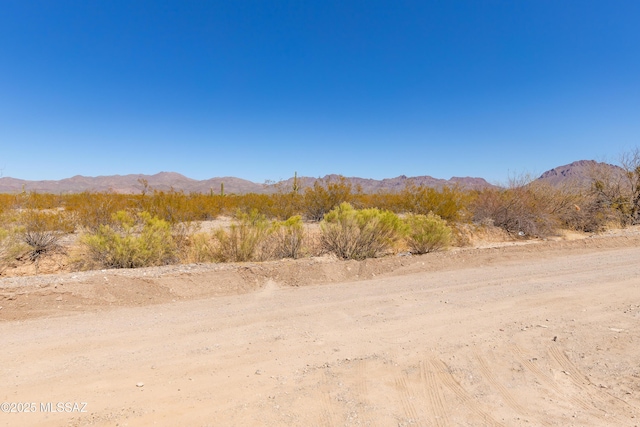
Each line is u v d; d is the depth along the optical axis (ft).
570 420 11.53
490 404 12.31
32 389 12.41
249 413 11.33
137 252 32.40
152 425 10.63
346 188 71.10
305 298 24.08
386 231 38.65
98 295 22.06
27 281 22.29
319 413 11.45
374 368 14.46
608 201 71.20
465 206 62.49
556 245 42.96
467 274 31.42
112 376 13.42
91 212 50.06
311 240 41.96
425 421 11.25
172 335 17.43
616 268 33.68
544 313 21.30
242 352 15.69
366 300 23.63
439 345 16.69
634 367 14.83
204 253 35.04
